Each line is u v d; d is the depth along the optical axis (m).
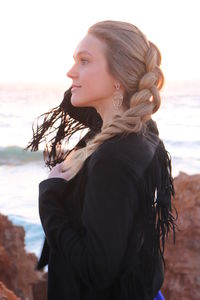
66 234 1.53
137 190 1.46
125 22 1.64
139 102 1.57
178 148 37.78
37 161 32.31
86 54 1.62
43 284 7.54
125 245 1.44
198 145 38.66
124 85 1.61
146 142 1.56
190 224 6.87
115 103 1.64
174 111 72.94
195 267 6.74
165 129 50.69
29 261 7.67
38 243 14.79
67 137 2.09
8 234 7.69
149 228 1.53
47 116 2.07
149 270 1.58
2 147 33.47
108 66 1.60
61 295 1.66
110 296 1.58
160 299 1.87
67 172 1.63
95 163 1.47
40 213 1.62
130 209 1.44
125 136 1.52
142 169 1.48
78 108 2.02
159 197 1.58
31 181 27.02
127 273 1.54
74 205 1.57
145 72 1.62
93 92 1.62
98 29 1.62
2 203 21.41
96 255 1.40
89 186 1.47
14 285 7.20
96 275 1.42
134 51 1.59
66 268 1.64
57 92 199.38
